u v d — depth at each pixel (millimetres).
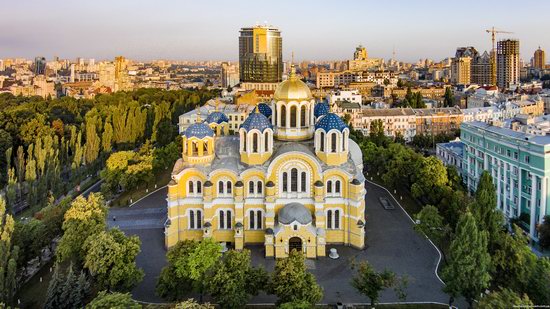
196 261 78000
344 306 81562
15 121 196750
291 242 100500
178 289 78938
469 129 150000
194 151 108250
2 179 159375
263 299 84375
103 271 78625
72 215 92438
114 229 88250
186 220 107562
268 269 94875
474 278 73875
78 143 172375
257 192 106000
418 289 87625
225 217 106812
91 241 82938
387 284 77312
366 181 159500
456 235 79000
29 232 93438
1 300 75875
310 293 72875
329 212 107000
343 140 107062
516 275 76000
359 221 105312
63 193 155500
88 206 95188
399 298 80625
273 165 103562
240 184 104188
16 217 132875
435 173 125812
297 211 100562
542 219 112125
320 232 101562
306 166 104062
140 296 85188
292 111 113062
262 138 105875
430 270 95062
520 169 120062
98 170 184625
